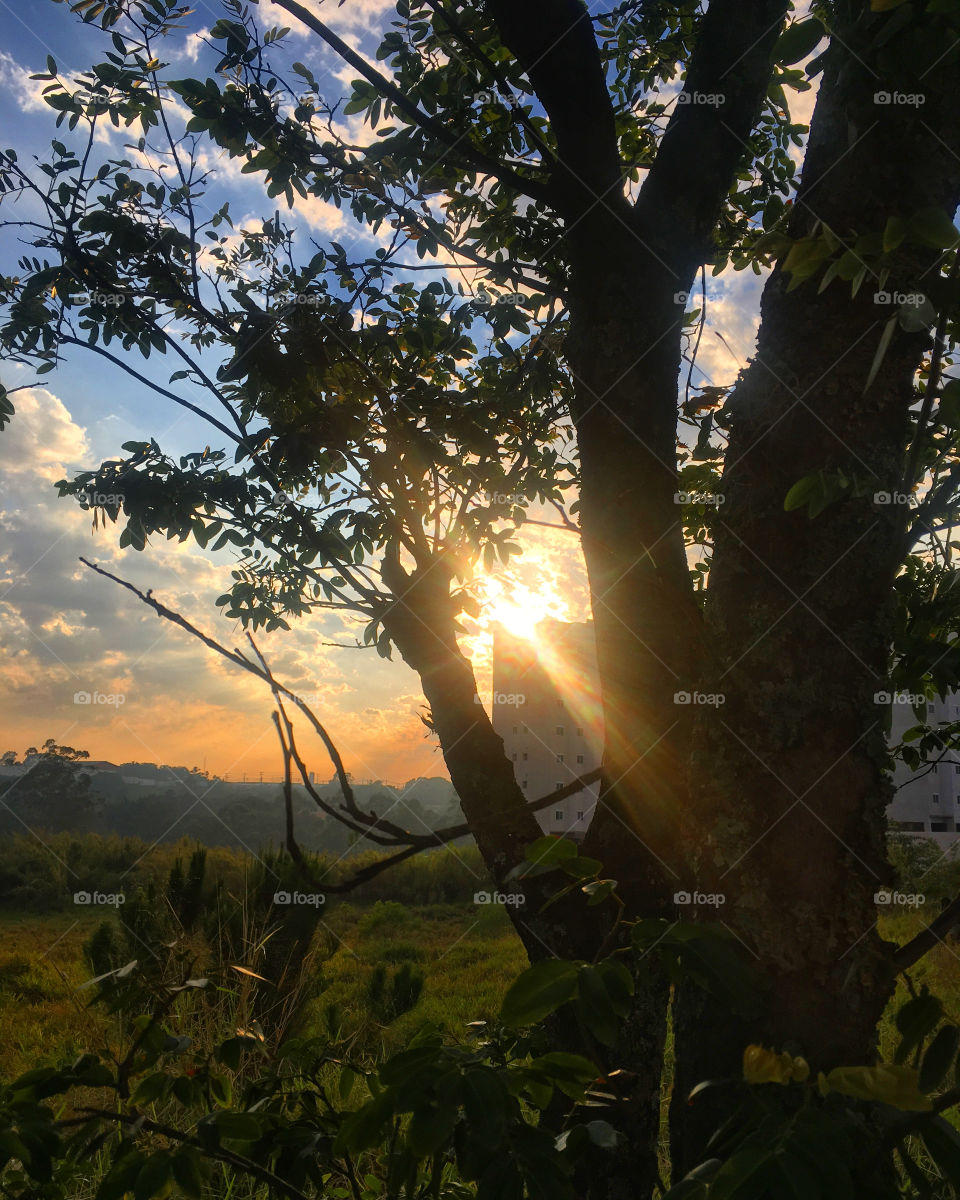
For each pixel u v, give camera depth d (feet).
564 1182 3.00
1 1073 14.03
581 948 5.59
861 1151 2.95
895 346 4.00
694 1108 3.67
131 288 7.66
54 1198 4.32
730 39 6.39
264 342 7.39
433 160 7.78
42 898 52.21
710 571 4.39
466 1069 3.17
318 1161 4.64
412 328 8.20
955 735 6.41
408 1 7.97
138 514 7.45
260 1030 4.99
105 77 7.69
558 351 8.15
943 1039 2.75
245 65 7.54
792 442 4.05
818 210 4.08
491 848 6.02
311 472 7.88
